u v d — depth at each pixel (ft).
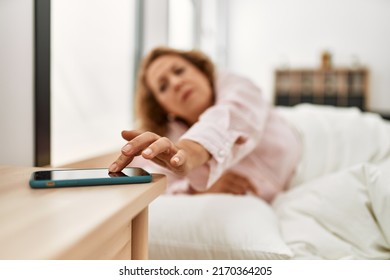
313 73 14.94
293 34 15.97
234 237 2.44
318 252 2.47
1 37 2.48
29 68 2.78
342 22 15.44
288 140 3.90
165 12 7.25
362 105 14.56
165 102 4.08
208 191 3.55
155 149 1.52
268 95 16.33
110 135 5.43
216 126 2.35
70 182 1.34
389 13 14.96
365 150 4.01
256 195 3.74
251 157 3.68
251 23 16.30
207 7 12.84
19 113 2.69
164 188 1.52
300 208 2.82
